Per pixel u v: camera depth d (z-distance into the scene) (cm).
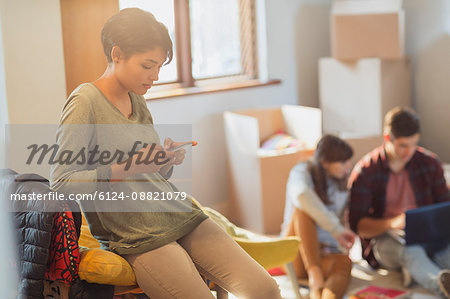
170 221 153
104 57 208
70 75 210
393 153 277
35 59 206
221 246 156
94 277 150
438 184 283
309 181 263
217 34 401
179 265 147
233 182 374
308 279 271
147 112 161
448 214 266
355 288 265
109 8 208
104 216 151
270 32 414
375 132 399
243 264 155
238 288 153
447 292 239
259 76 421
